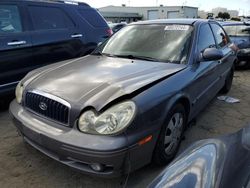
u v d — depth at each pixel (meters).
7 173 2.94
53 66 3.56
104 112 2.42
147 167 3.04
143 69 3.18
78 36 5.76
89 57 3.91
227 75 5.76
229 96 6.04
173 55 3.58
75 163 2.55
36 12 5.08
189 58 3.55
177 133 3.18
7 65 4.55
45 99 2.73
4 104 4.87
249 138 1.91
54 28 5.35
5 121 4.26
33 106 2.89
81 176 2.91
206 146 2.07
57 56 5.38
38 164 3.10
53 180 2.85
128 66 3.29
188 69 3.39
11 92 4.70
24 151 3.36
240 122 4.55
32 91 2.90
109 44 4.19
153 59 3.58
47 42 5.14
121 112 2.41
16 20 4.73
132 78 2.88
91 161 2.37
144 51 3.75
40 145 2.75
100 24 6.39
